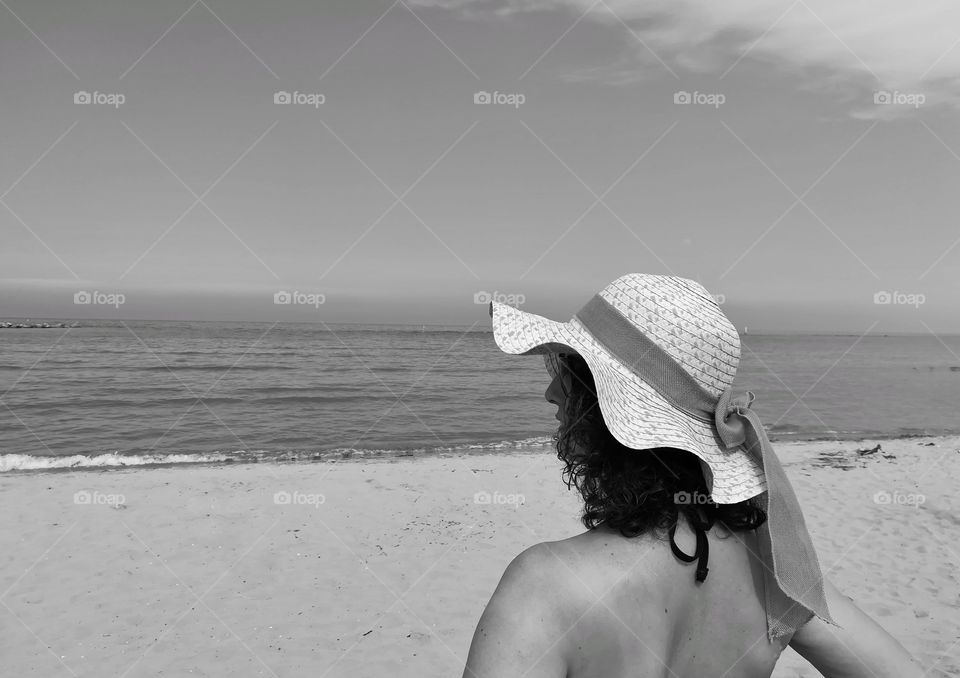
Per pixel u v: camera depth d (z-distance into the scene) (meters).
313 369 38.06
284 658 5.38
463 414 22.06
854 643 1.16
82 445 16.38
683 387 1.11
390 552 7.64
